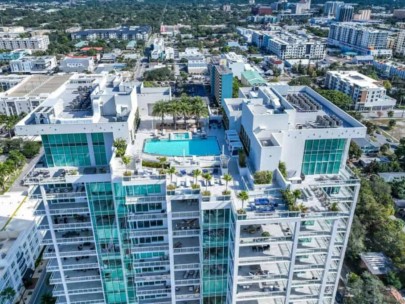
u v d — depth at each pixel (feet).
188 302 232.12
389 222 373.81
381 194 430.61
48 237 222.89
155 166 213.05
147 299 240.94
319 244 206.28
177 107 266.98
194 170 202.90
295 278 211.00
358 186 205.87
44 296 287.28
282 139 206.69
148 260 224.94
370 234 377.09
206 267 205.16
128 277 236.43
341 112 236.02
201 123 280.51
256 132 212.23
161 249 218.18
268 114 212.43
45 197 202.59
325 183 205.77
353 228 349.00
